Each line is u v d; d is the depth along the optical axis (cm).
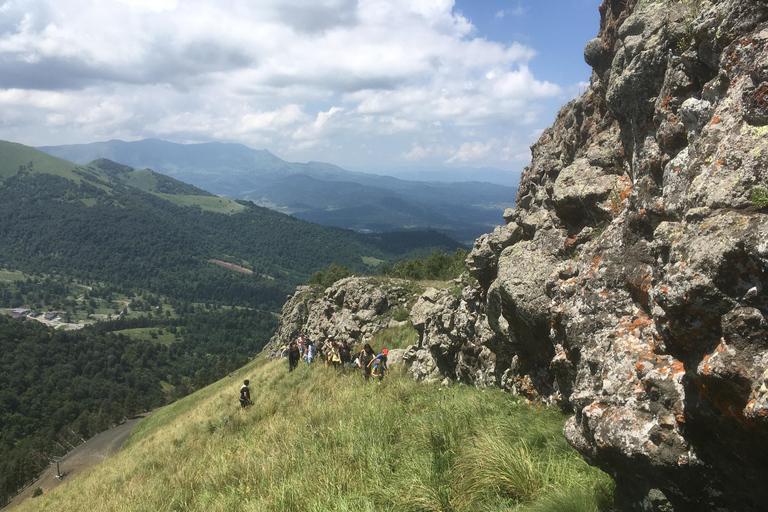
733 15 296
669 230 300
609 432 304
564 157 847
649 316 337
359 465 667
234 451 1055
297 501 620
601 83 675
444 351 1045
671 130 354
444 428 662
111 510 988
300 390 1586
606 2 738
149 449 1803
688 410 253
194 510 762
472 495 481
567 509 378
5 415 14412
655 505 299
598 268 405
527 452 500
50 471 8112
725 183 252
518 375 705
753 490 238
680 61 370
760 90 255
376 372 1310
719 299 231
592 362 361
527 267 600
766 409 193
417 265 4612
